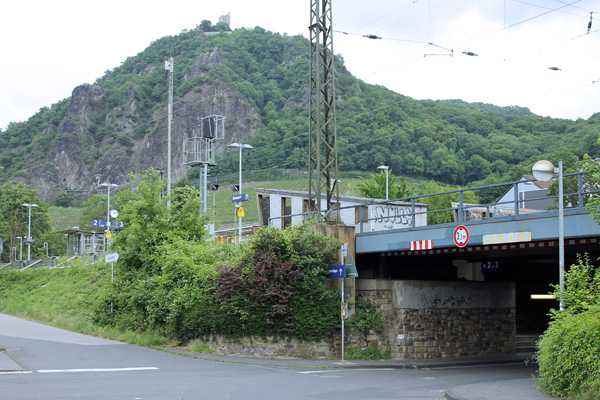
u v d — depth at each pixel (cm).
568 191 3606
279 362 2672
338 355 2909
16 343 3041
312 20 3231
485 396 1608
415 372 2544
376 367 2695
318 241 2969
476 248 2666
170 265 3400
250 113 14600
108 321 3859
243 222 7775
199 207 3953
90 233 8388
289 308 2864
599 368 1403
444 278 3381
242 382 1962
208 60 17038
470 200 7200
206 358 2747
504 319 3416
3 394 1579
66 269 6706
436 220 6562
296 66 15612
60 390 1680
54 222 15000
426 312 3117
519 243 2456
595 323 1474
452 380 2209
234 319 2934
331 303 2914
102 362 2459
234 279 2958
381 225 4019
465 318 3256
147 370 2255
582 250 2598
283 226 4391
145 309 3538
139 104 18862
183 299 3180
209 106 15638
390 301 3064
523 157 8019
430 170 8550
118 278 3944
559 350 1555
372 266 3238
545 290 4100
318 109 3173
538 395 1614
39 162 18862
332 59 3216
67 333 3766
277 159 10212
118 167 17612
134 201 3906
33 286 6775
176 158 16450
